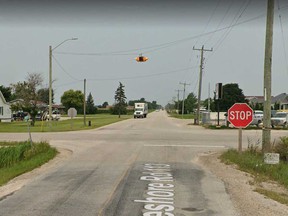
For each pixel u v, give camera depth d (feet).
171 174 34.22
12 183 30.19
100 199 24.29
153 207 22.33
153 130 109.70
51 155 47.52
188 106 438.40
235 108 42.78
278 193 27.12
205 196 25.40
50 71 112.57
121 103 453.99
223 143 67.41
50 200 24.04
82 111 449.89
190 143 66.74
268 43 43.29
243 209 22.24
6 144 62.23
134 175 33.55
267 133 42.78
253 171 35.99
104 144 64.28
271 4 43.34
